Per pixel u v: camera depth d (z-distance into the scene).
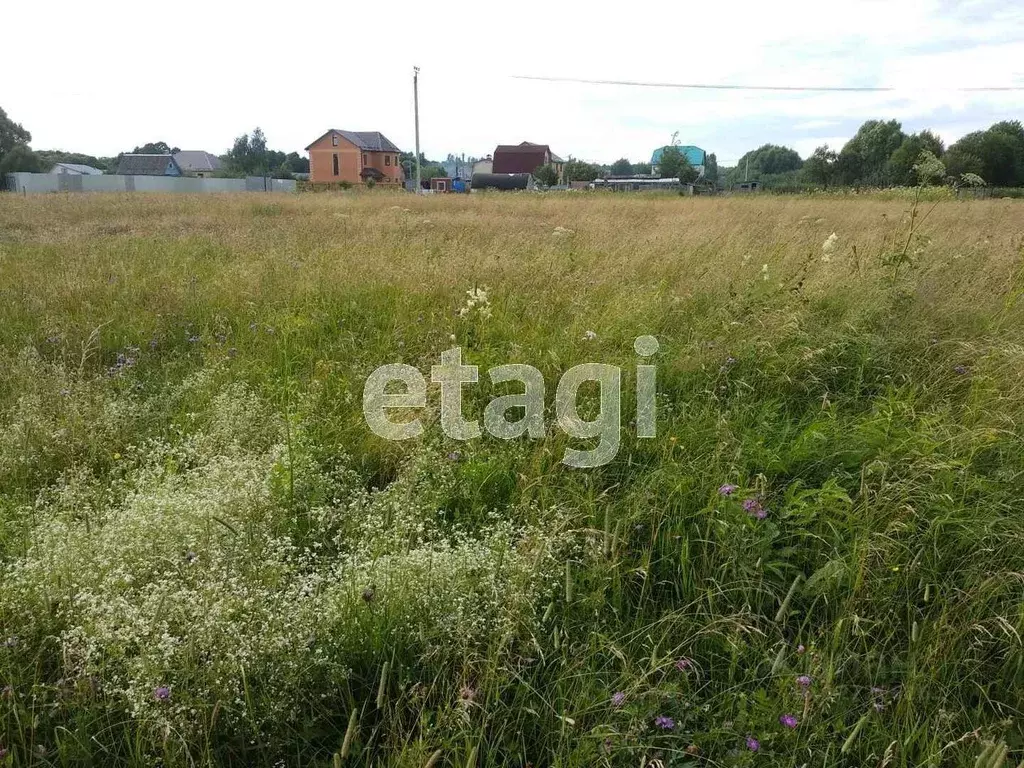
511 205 19.70
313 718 1.98
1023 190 27.70
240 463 3.04
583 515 2.81
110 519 2.61
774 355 4.18
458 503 3.04
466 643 2.12
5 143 64.56
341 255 7.71
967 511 2.70
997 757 1.63
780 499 2.95
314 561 2.69
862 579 2.38
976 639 2.19
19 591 2.24
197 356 4.74
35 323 5.25
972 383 3.81
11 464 3.18
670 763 1.83
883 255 5.67
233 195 24.67
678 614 2.31
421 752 1.76
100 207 17.06
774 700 2.02
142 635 2.05
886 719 2.03
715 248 7.59
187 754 1.75
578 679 2.09
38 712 1.95
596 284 6.16
